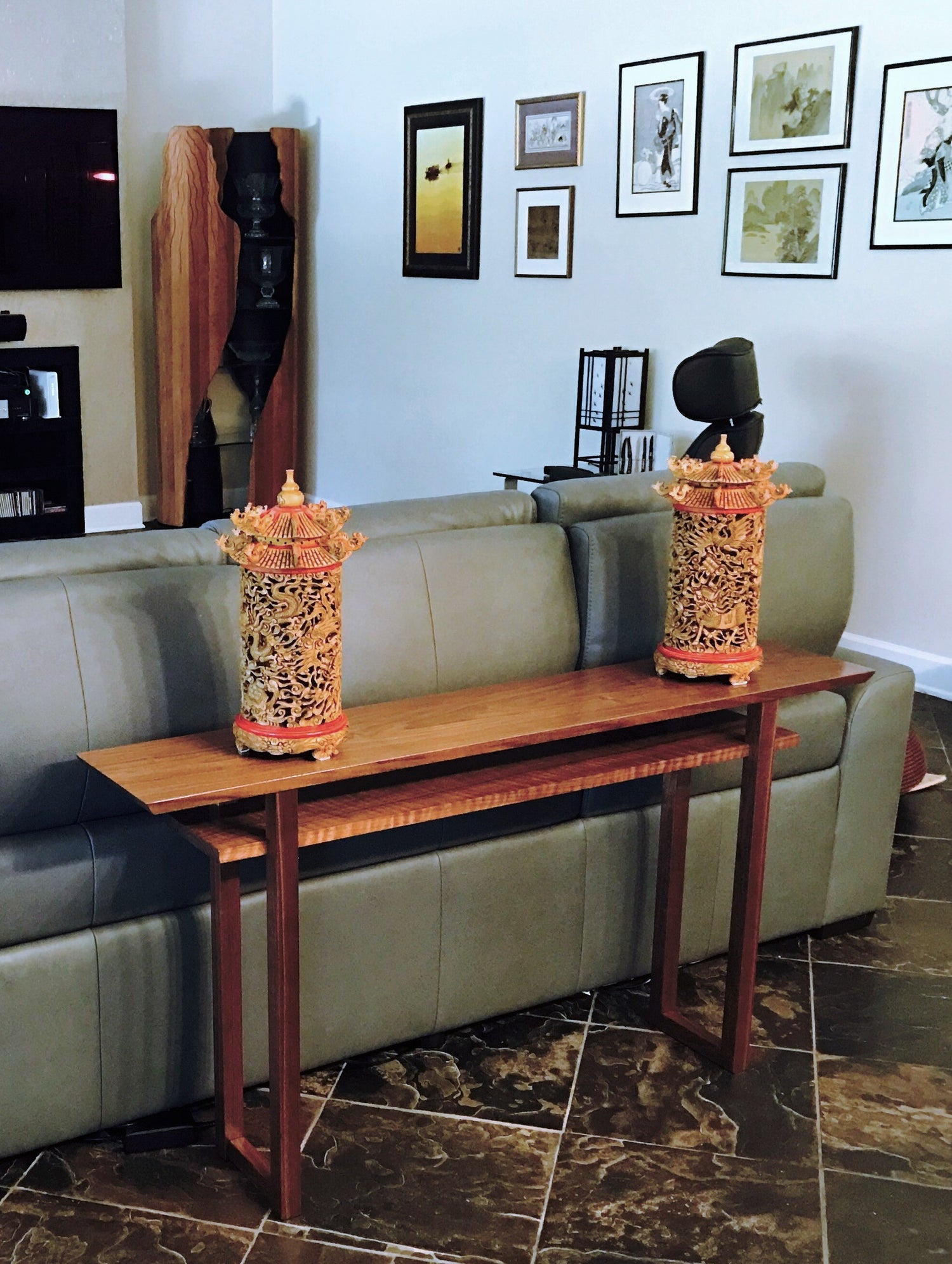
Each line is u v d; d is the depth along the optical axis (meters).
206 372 6.78
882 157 4.39
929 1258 1.82
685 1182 1.97
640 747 2.12
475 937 2.30
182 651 1.98
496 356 6.09
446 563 2.26
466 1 5.86
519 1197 1.93
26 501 6.48
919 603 4.57
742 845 2.17
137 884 1.96
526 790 1.92
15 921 1.87
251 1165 1.93
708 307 5.09
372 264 6.70
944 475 4.41
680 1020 2.38
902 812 3.50
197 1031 2.05
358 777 1.97
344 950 2.15
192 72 6.86
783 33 4.63
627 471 5.00
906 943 2.77
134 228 6.82
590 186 5.48
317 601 1.69
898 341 4.46
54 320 6.51
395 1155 2.01
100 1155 2.00
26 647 1.86
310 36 6.82
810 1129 2.12
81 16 6.26
